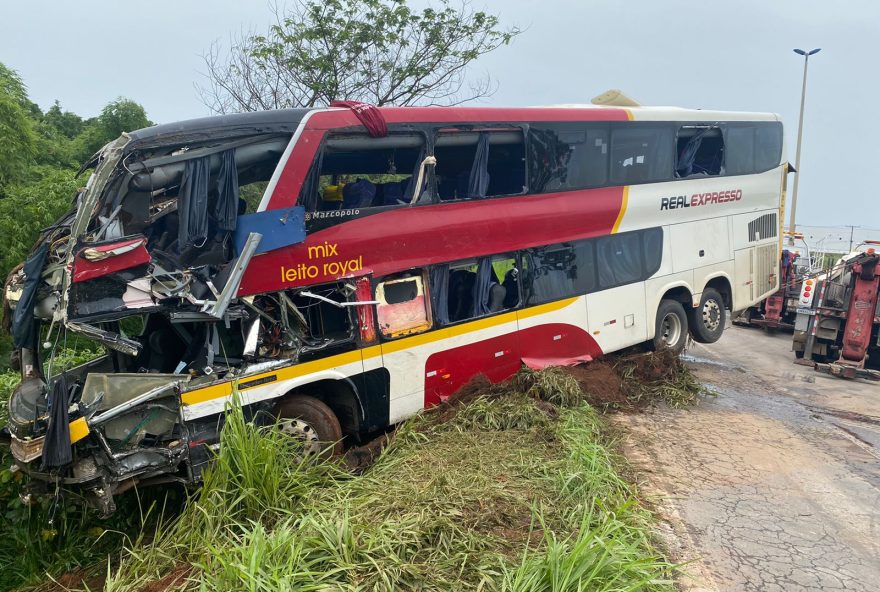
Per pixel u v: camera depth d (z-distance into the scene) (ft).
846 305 36.94
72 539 18.08
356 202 21.57
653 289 31.22
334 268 19.74
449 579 12.07
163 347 18.95
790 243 55.47
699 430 23.99
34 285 16.25
